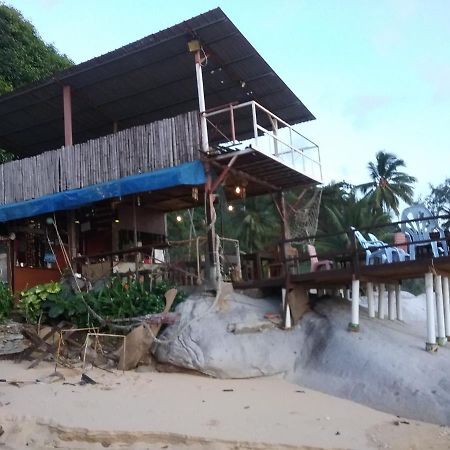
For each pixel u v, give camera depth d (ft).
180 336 30.17
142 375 28.55
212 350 28.86
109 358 30.94
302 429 20.47
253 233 109.40
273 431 20.10
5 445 18.69
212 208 36.45
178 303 34.04
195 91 44.68
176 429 19.80
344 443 19.04
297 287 33.63
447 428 21.45
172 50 38.58
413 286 115.85
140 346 30.32
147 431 19.42
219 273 34.53
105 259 43.06
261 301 34.91
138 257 36.58
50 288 35.47
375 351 27.76
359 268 30.48
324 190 116.88
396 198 130.41
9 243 43.86
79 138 53.52
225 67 40.65
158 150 38.81
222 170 38.55
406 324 34.53
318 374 27.76
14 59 70.28
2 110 46.75
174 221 89.51
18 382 25.90
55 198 41.06
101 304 33.50
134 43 37.83
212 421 21.03
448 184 172.24
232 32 36.50
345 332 30.14
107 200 45.70
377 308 35.88
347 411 23.17
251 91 44.37
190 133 37.52
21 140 53.72
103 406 22.57
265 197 109.70
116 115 48.75
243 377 28.30
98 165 41.57
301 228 48.55
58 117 48.80
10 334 33.47
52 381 26.50
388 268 29.78
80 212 48.73
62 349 31.78
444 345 29.50
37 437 19.39
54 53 81.71
